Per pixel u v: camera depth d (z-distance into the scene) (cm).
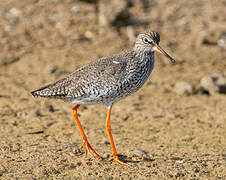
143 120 1344
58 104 1475
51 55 1922
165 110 1442
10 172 873
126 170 903
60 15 2272
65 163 928
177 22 2325
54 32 2130
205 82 1647
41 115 1339
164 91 1645
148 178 859
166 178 862
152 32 997
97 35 2119
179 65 1916
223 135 1216
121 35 2134
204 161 974
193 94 1633
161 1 2577
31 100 1483
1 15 2244
